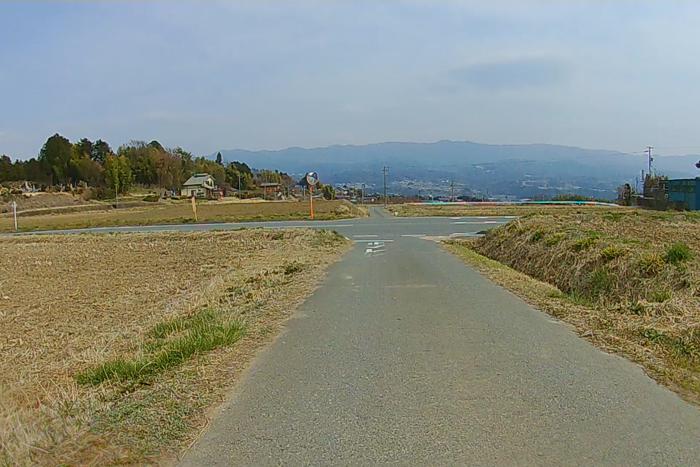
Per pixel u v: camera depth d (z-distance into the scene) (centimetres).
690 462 402
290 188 13125
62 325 1227
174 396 551
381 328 837
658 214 2584
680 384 564
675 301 872
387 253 2053
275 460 416
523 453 419
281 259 1986
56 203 8119
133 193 9938
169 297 1484
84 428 466
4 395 597
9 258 2595
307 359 681
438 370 627
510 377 598
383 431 464
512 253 1862
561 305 986
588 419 481
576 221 2138
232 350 728
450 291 1163
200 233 3422
